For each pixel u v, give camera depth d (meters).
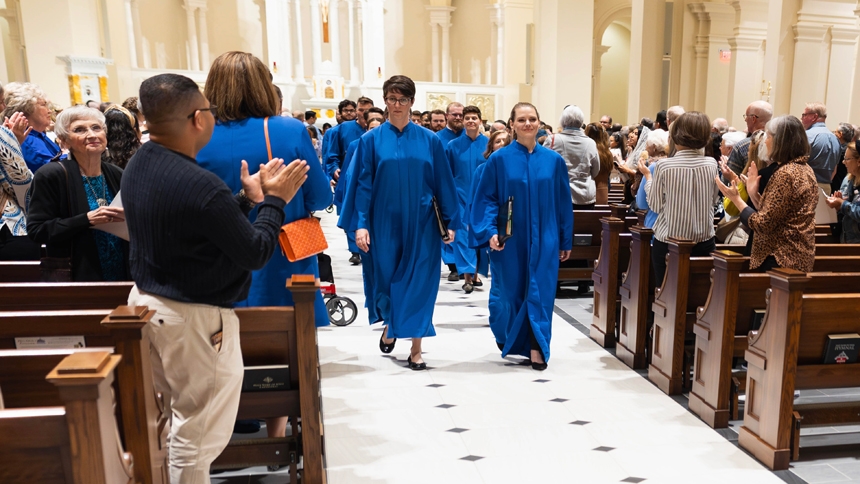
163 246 1.91
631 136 9.27
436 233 4.32
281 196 2.06
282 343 2.76
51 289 2.74
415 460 3.21
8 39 17.28
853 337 3.14
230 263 1.97
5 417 1.58
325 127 12.86
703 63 13.06
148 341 1.99
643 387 4.17
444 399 3.96
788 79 8.76
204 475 2.13
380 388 4.14
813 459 3.23
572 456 3.25
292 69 17.88
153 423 2.03
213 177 1.88
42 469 1.62
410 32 19.77
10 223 3.78
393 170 4.14
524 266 4.43
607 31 22.41
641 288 4.40
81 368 1.56
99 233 3.06
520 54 18.12
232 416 2.18
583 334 5.31
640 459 3.22
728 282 3.44
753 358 3.26
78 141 2.96
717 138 5.98
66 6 11.26
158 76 1.91
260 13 18.28
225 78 2.85
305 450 2.81
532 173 4.32
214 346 2.02
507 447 3.35
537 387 4.16
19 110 4.19
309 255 2.88
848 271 3.95
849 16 8.70
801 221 3.52
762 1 12.72
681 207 4.13
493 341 5.11
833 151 5.07
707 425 3.62
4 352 2.15
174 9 16.92
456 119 7.17
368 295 4.51
